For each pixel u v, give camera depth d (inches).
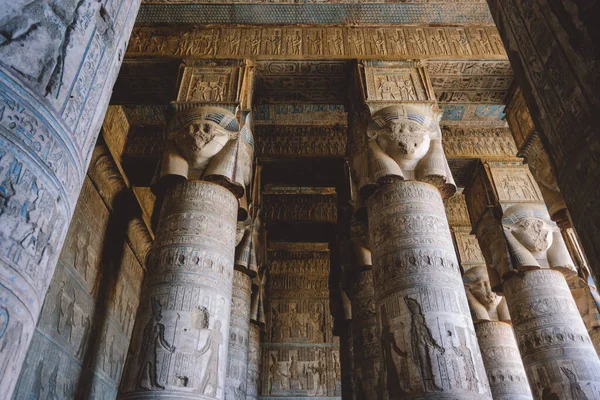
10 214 75.7
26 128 82.0
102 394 378.3
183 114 300.4
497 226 395.9
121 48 124.9
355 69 341.1
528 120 352.2
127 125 451.5
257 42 359.3
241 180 288.0
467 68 354.3
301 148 464.1
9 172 77.3
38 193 82.1
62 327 318.3
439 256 240.1
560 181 127.8
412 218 254.8
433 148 287.6
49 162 85.8
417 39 362.9
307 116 471.5
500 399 433.4
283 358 615.5
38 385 285.4
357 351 392.5
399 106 301.0
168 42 358.0
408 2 366.6
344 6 369.1
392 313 229.1
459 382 200.1
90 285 366.0
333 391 596.1
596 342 395.2
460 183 459.2
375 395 358.3
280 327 636.7
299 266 681.0
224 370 224.8
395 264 241.6
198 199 268.2
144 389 202.5
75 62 97.7
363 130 304.3
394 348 219.5
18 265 75.6
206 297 234.2
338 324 498.0
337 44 359.3
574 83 117.2
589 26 111.7
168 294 230.8
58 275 315.6
